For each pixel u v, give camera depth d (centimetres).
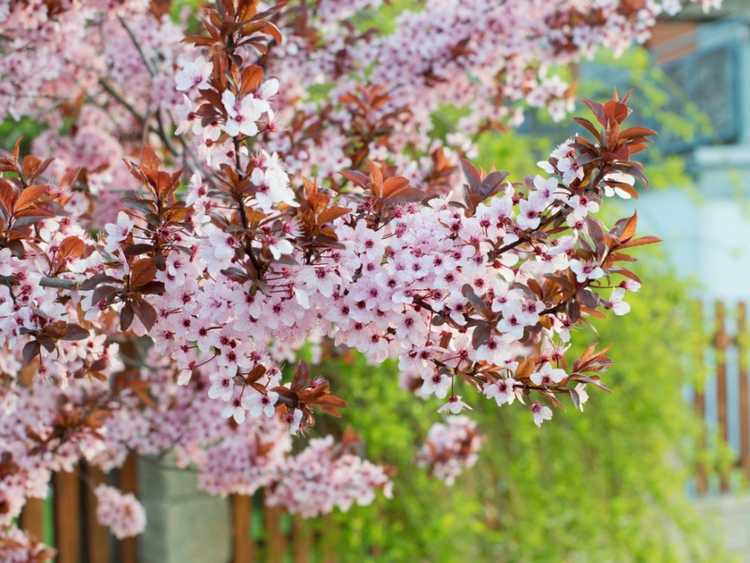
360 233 161
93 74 313
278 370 175
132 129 347
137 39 301
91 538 402
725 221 823
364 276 160
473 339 159
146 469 410
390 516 432
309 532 438
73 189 273
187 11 340
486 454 452
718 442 563
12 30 260
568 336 169
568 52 304
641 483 498
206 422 295
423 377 174
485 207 164
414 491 425
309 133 269
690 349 533
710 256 821
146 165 164
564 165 163
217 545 420
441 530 417
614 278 490
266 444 295
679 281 532
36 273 173
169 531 403
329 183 275
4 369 220
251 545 430
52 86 312
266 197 152
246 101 158
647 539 495
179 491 407
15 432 256
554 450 482
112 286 161
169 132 329
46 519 408
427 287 159
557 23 300
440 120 384
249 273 153
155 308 167
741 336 620
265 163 157
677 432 519
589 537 475
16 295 171
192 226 164
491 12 288
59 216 179
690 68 902
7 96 264
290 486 295
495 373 171
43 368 194
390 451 418
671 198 849
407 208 175
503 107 312
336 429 410
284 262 151
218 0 176
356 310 160
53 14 251
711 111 882
